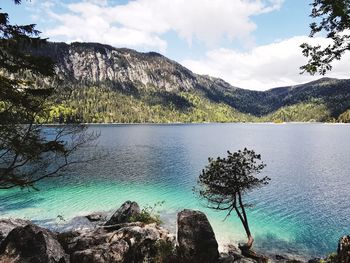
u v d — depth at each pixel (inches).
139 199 1849.2
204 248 867.4
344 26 455.5
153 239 836.6
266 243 1263.5
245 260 937.5
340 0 429.1
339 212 1660.9
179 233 882.1
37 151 591.2
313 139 6441.9
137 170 2817.4
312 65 501.4
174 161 3376.0
